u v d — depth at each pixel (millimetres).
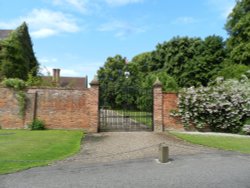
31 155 10125
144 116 17578
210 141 13633
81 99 17203
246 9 39062
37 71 27078
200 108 17531
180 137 14781
